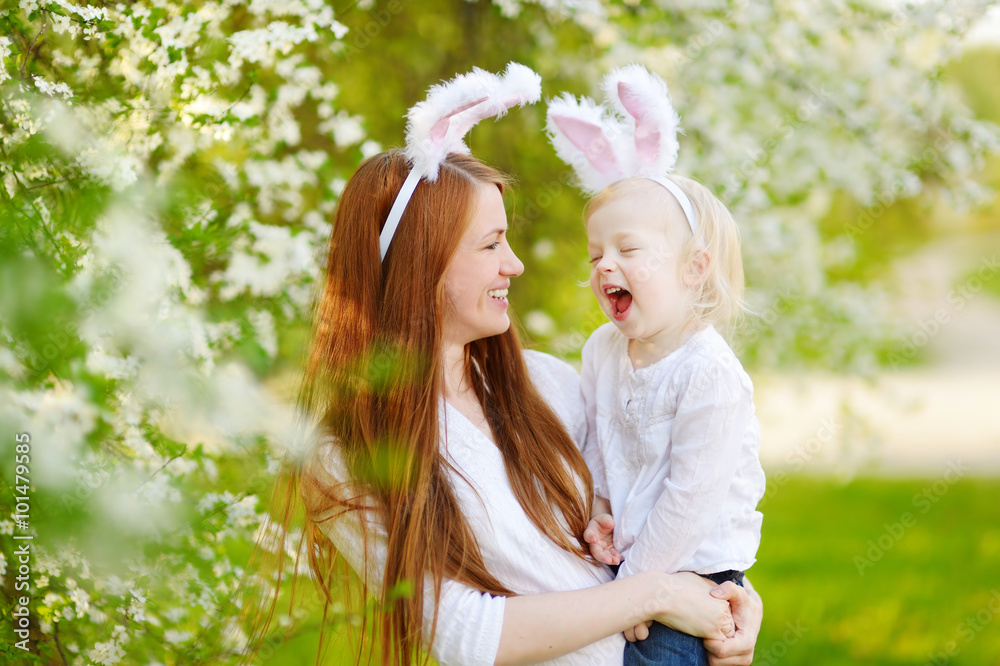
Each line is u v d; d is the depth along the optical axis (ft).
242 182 8.02
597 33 11.75
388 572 4.73
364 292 5.30
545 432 5.64
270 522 5.73
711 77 11.79
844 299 12.60
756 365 12.39
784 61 12.14
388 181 5.32
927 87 11.96
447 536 4.79
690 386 5.21
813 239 12.54
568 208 12.66
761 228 11.73
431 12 12.36
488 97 5.27
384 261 5.31
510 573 4.98
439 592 4.64
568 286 12.59
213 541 6.26
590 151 6.00
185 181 6.73
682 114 11.67
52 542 5.01
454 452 5.18
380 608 4.72
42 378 5.13
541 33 12.00
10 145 5.19
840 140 12.48
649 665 5.02
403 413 4.99
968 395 23.61
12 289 4.68
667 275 5.46
